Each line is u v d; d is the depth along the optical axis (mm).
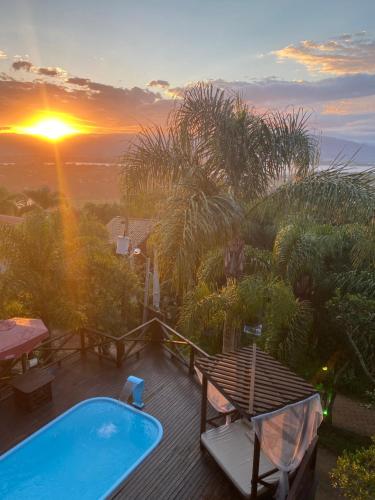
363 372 12062
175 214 7906
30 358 9469
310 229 11609
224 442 6191
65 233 11680
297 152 8414
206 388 6211
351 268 11656
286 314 9398
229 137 8375
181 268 7719
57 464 6230
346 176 8094
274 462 5086
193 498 5371
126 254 15406
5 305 9898
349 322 10055
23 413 7230
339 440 11055
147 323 9969
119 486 5570
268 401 5113
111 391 8055
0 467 6133
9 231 10266
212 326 10758
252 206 8922
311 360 12289
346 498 8852
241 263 9281
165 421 7137
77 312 9570
